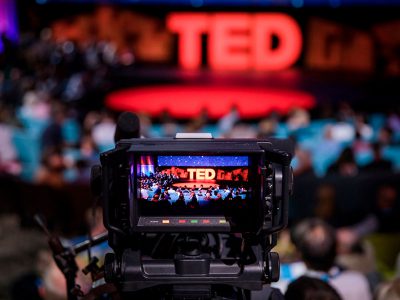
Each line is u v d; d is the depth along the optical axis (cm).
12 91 1124
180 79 1631
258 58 1739
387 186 597
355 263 385
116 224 139
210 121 1346
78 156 919
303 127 1126
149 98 1455
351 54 1786
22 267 427
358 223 598
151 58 1825
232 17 1734
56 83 1274
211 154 138
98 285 161
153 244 154
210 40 1739
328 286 189
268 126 1092
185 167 140
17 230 443
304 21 1764
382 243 560
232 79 1661
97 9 1705
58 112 978
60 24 1570
